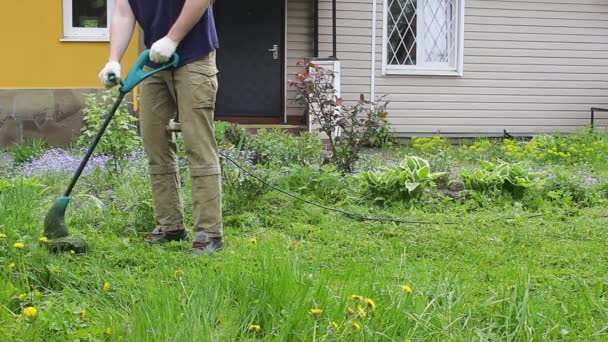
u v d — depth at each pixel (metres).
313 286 3.18
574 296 3.64
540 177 7.27
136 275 3.75
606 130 12.96
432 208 6.33
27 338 2.72
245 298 3.09
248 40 12.71
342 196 6.51
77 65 10.46
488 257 4.54
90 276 3.63
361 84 13.08
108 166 6.82
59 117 10.23
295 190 6.59
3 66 10.28
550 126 14.16
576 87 14.24
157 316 2.82
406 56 13.38
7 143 10.10
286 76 12.75
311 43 12.77
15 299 3.17
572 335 3.08
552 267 4.42
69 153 8.62
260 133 8.80
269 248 3.71
